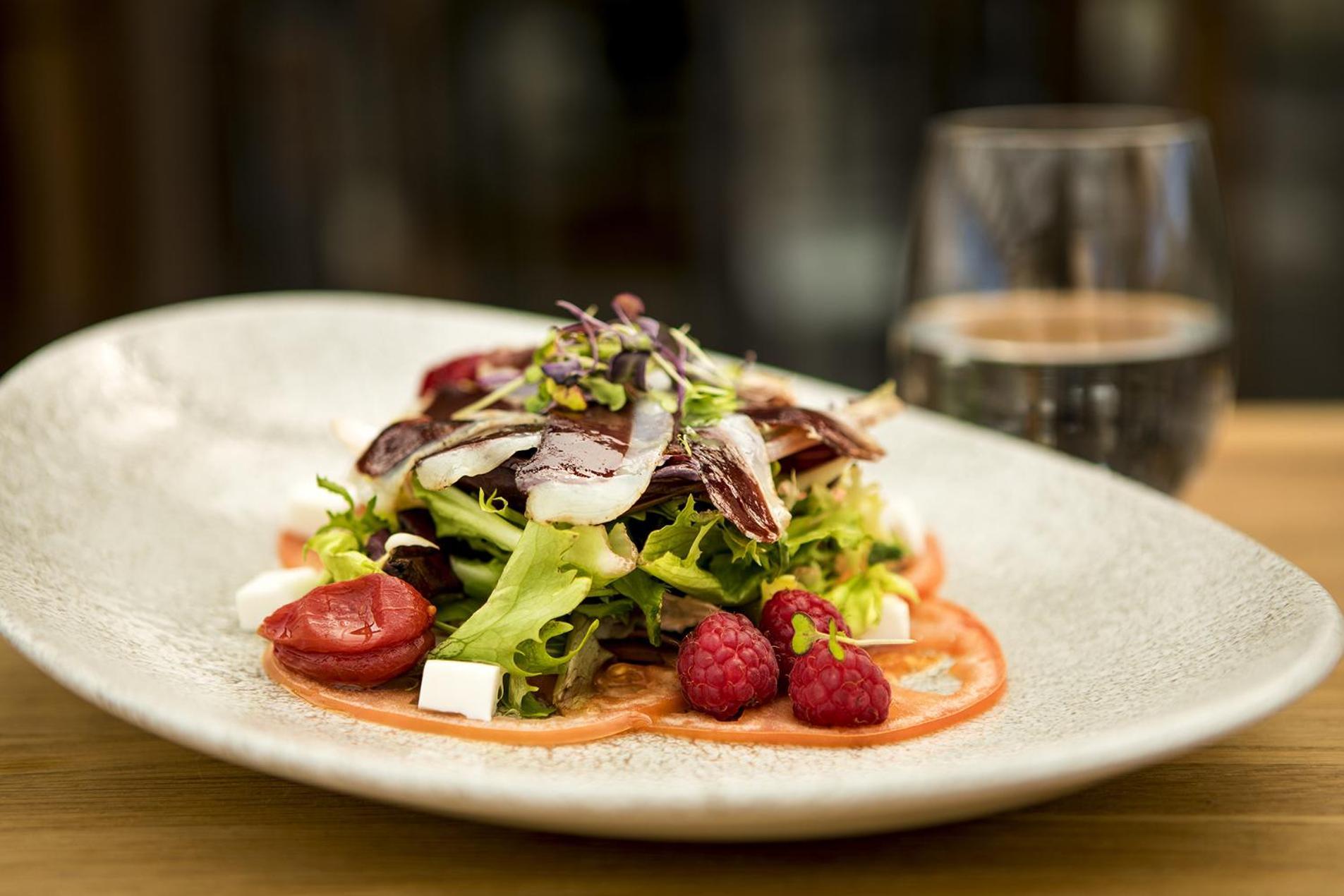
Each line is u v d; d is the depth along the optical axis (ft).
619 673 1.38
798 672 1.30
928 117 3.30
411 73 3.32
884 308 3.41
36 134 3.34
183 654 1.38
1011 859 1.18
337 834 1.22
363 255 3.40
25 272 3.40
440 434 1.41
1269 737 1.36
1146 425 1.67
